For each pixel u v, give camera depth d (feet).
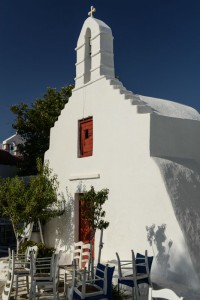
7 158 70.03
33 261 27.78
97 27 42.75
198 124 36.24
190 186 31.14
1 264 40.06
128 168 34.47
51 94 75.92
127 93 37.99
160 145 33.17
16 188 42.06
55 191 43.32
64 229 43.24
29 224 44.78
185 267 27.04
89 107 41.81
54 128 48.55
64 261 39.96
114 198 35.70
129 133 35.06
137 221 32.42
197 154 35.55
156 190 30.76
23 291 31.45
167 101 44.70
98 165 38.93
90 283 25.63
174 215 28.73
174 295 15.83
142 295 27.35
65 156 45.21
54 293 26.78
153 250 30.25
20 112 73.97
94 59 42.70
